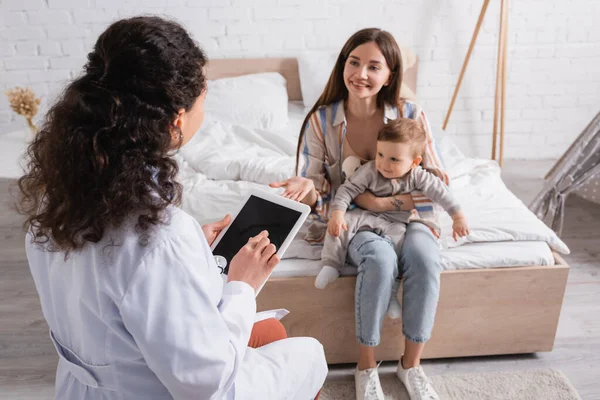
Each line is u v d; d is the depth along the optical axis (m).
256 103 2.75
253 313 0.93
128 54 0.72
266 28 3.02
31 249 0.87
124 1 2.91
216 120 2.64
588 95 3.20
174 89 0.74
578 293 2.10
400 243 1.59
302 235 1.75
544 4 2.99
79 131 0.70
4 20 2.88
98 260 0.76
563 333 1.90
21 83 3.04
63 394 0.94
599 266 2.27
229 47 3.05
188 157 2.28
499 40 2.87
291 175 2.01
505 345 1.75
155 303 0.75
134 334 0.75
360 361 1.62
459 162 2.24
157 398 0.85
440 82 3.17
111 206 0.72
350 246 1.59
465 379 1.69
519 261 1.65
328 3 2.97
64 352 0.89
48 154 0.73
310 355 1.11
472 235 1.70
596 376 1.71
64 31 2.94
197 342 0.76
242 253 1.02
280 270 1.62
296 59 3.06
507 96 3.21
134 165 0.72
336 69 1.63
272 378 1.03
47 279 0.87
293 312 1.66
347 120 1.68
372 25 3.04
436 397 1.56
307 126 1.71
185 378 0.77
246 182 2.04
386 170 1.54
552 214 2.46
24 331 1.90
